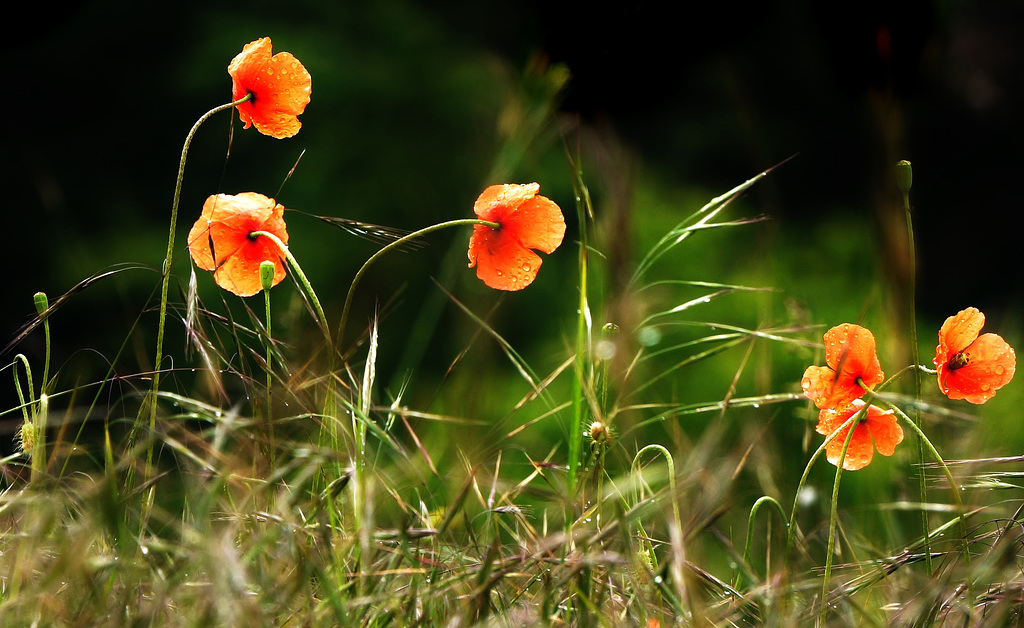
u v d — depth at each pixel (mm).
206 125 11773
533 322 9773
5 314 10664
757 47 12117
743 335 3613
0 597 3424
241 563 3367
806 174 12703
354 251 10508
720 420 3523
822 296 8383
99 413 3467
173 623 3385
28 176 11289
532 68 4309
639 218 9008
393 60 11383
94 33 11922
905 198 3486
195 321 3469
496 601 3453
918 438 3494
